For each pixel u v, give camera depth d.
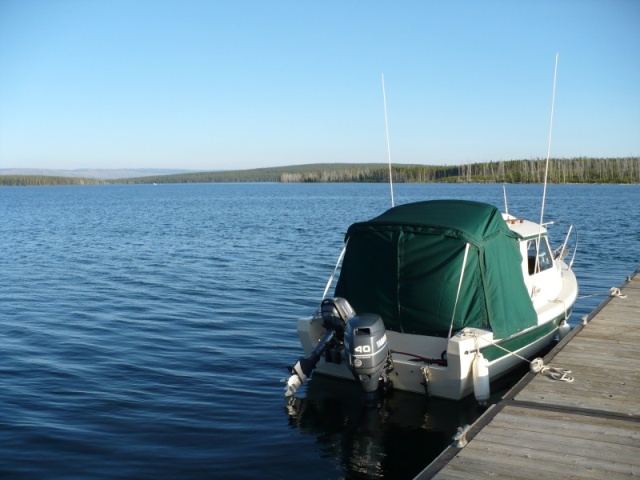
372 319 5.62
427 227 6.03
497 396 6.10
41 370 7.19
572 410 4.70
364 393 5.71
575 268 14.23
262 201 62.50
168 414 5.87
